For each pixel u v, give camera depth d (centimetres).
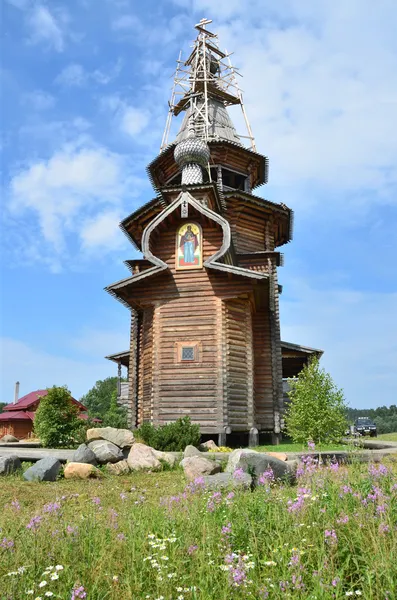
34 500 911
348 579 443
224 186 2948
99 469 1240
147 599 399
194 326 2022
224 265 1995
